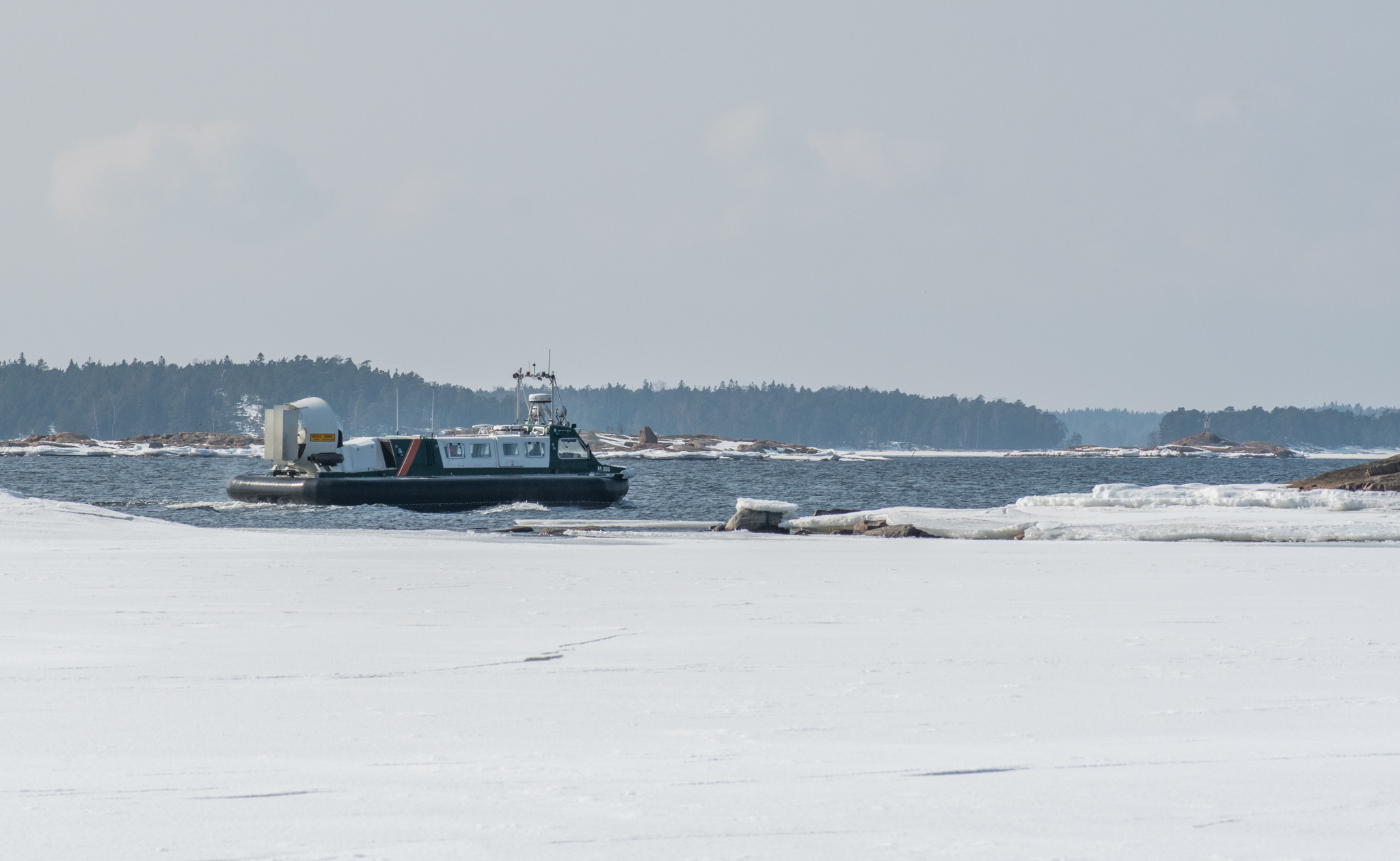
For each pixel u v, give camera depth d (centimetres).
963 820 1686
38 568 6031
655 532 10806
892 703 2634
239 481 15688
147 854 1496
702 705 2622
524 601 4722
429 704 2622
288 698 2689
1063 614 4325
